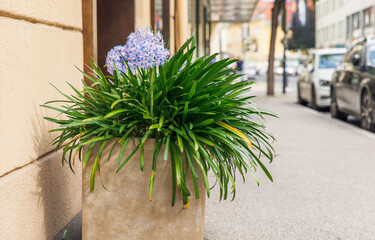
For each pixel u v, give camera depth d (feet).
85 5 16.05
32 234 11.10
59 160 12.98
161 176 10.77
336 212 16.14
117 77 11.70
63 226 13.28
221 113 10.83
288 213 15.98
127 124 10.92
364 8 201.46
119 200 10.84
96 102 11.49
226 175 11.82
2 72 9.65
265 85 137.49
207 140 10.45
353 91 39.88
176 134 10.81
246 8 117.29
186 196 10.68
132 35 11.72
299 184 20.24
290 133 36.24
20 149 10.52
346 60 43.93
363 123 38.22
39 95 11.69
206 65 11.87
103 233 10.94
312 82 54.80
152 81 10.92
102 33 24.44
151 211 10.86
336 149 29.17
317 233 13.96
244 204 17.08
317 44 298.56
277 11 84.23
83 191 10.86
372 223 14.97
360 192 18.92
